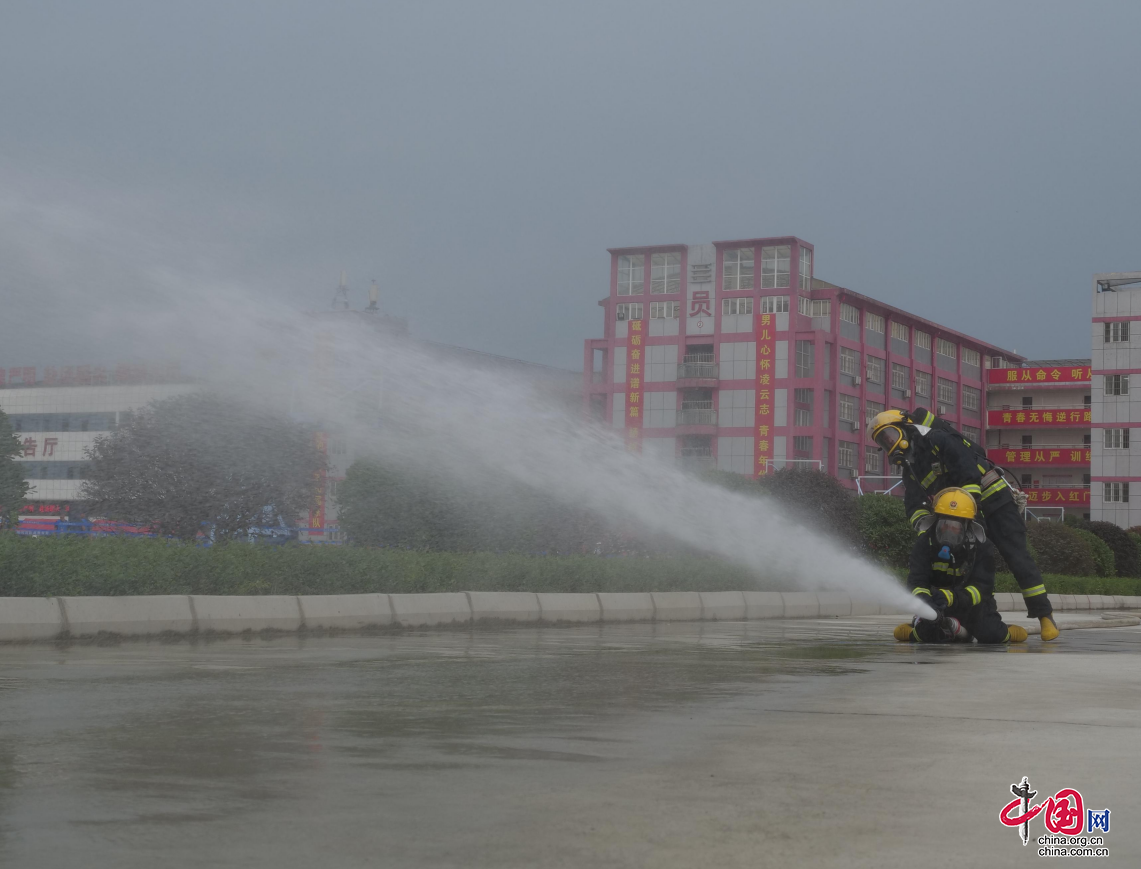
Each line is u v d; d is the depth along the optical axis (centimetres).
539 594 1720
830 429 8069
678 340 8362
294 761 514
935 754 544
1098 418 7269
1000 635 1373
